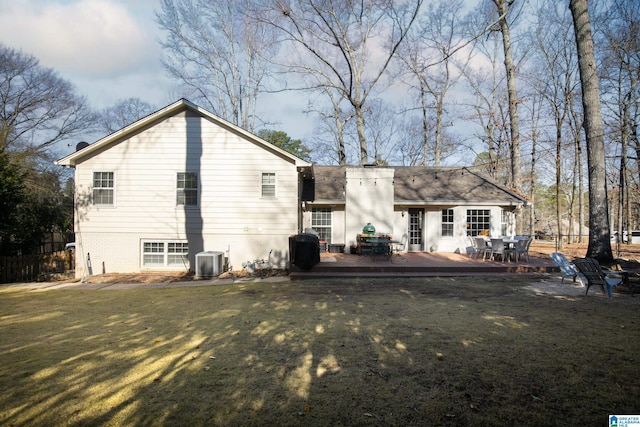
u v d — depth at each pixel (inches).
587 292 339.3
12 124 1153.4
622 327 229.0
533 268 474.0
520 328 228.4
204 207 534.0
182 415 130.3
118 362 181.0
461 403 136.6
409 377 159.0
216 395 145.0
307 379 158.6
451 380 155.6
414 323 243.3
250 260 534.9
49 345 208.8
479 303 303.1
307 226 682.2
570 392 143.8
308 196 669.9
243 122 1102.4
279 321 255.0
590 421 123.8
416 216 693.9
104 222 530.3
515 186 815.1
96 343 211.6
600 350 188.5
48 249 749.9
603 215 451.8
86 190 530.6
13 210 560.7
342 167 847.7
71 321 265.6
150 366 175.3
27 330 241.8
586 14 468.4
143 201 532.4
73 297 367.6
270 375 163.2
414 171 808.3
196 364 177.2
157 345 206.5
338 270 476.7
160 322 258.8
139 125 526.6
